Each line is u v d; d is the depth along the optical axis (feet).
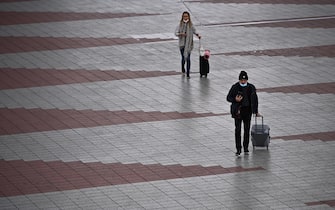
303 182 137.80
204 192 134.51
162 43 220.23
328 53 210.79
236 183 137.80
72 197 133.28
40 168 145.38
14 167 146.00
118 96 181.78
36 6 255.29
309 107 173.78
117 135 160.25
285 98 179.11
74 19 241.14
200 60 193.16
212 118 168.45
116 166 145.79
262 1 260.62
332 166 144.56
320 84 188.14
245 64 202.90
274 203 129.90
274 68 199.52
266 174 141.38
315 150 151.64
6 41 221.25
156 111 172.55
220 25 235.61
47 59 207.21
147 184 138.00
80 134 160.97
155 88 186.50
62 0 262.67
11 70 199.31
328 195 132.57
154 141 156.97
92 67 201.26
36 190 136.36
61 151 152.97
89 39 222.89
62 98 180.96
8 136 160.35
